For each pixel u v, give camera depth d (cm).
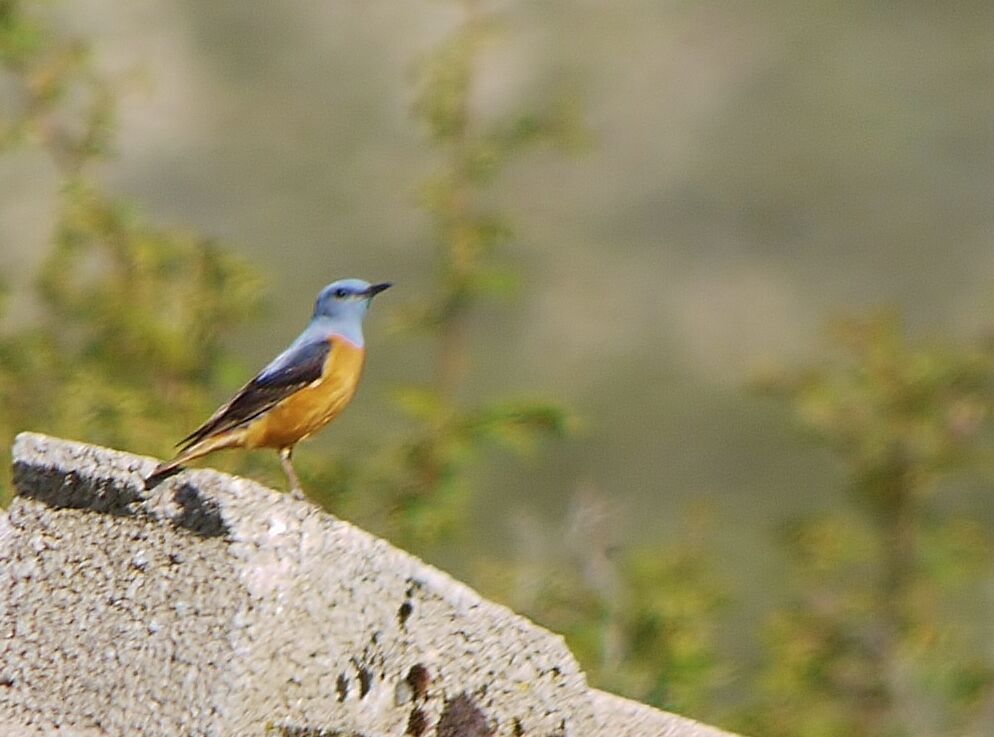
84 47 1464
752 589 1761
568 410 1359
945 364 1455
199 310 1327
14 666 726
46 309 1376
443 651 722
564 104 1458
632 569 1332
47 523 736
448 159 1492
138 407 1266
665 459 2288
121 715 695
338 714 700
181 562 700
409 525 1303
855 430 1464
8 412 1298
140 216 1389
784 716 1354
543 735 735
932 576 1432
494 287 1418
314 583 694
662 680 1226
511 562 1376
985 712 1366
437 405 1351
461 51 1458
